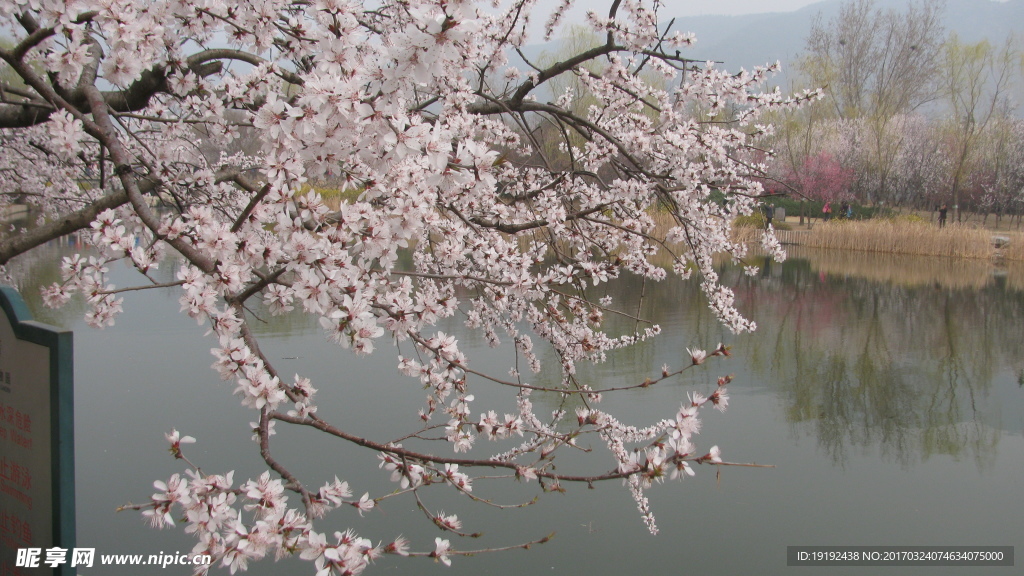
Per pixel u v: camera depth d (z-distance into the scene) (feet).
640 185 13.87
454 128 11.61
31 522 7.55
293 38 8.38
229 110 11.92
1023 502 19.49
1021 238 72.49
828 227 84.17
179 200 10.05
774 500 19.35
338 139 6.58
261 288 7.08
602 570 15.52
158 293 41.09
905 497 19.67
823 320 42.60
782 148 112.47
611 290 47.96
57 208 25.79
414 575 15.07
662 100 16.05
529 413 13.34
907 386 29.89
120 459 18.90
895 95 125.59
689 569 15.71
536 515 17.99
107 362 27.68
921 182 115.55
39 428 7.38
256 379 6.03
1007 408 27.30
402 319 7.42
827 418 25.79
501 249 10.93
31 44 7.64
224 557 5.61
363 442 7.13
